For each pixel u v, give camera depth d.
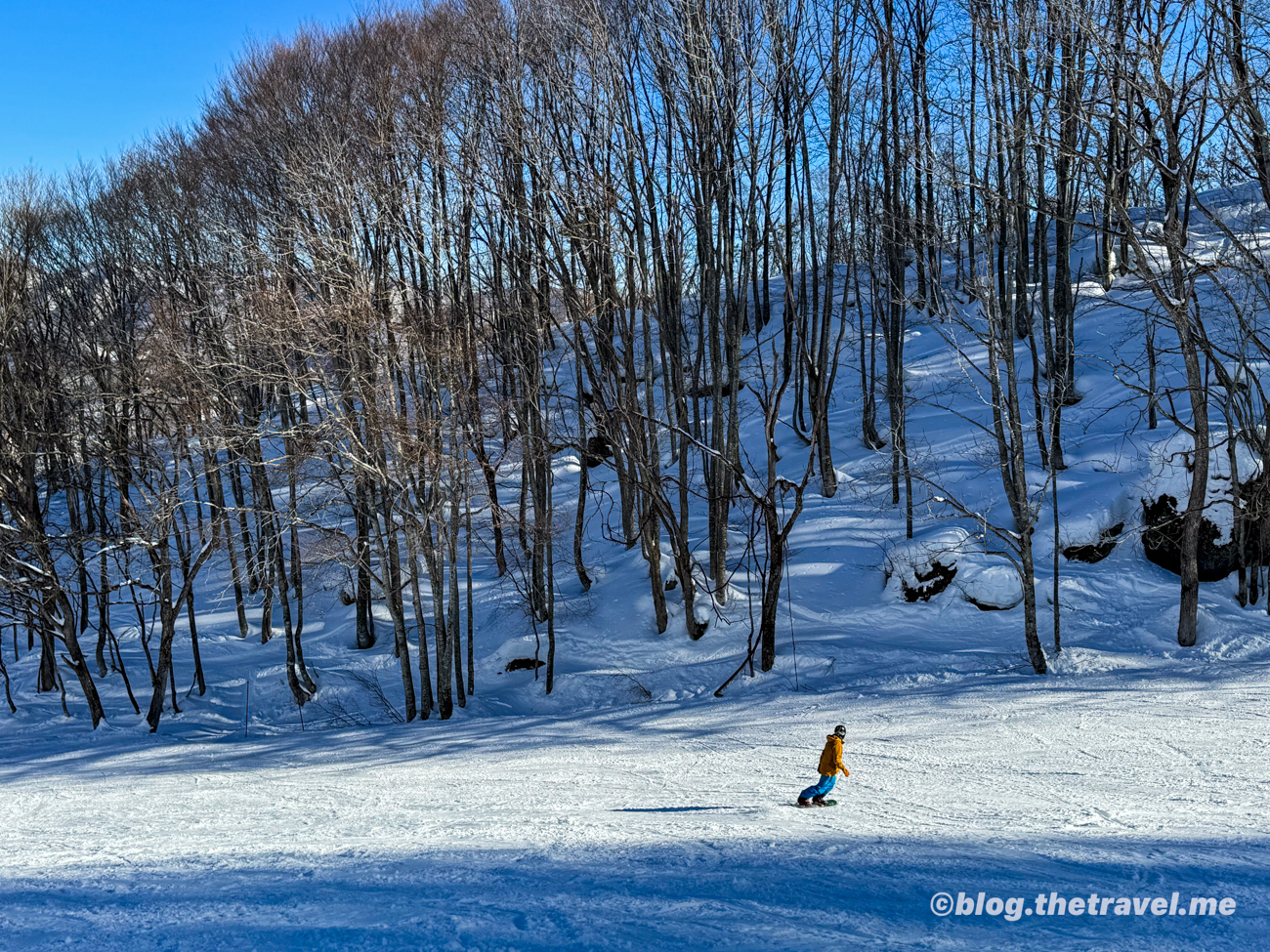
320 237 22.56
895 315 32.34
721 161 26.16
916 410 37.81
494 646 28.00
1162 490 26.62
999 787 12.77
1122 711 17.56
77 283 28.09
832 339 44.44
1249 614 23.33
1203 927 6.33
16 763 21.02
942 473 32.53
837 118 28.00
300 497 26.17
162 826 12.47
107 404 24.78
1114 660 21.47
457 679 24.09
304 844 10.41
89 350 27.33
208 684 27.91
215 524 24.67
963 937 6.15
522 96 25.58
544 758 17.67
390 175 25.75
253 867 9.05
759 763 15.97
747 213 26.81
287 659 26.17
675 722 20.56
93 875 8.98
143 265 28.09
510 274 26.94
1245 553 24.52
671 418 34.12
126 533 25.34
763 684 23.20
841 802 12.10
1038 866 8.12
